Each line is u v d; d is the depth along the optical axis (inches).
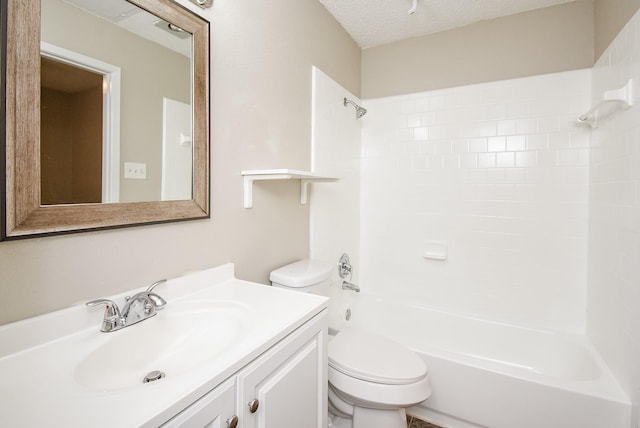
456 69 86.5
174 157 41.3
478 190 84.6
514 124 80.4
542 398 54.3
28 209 28.1
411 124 92.5
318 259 76.1
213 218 47.5
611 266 59.4
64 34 30.8
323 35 76.4
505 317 81.4
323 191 78.0
